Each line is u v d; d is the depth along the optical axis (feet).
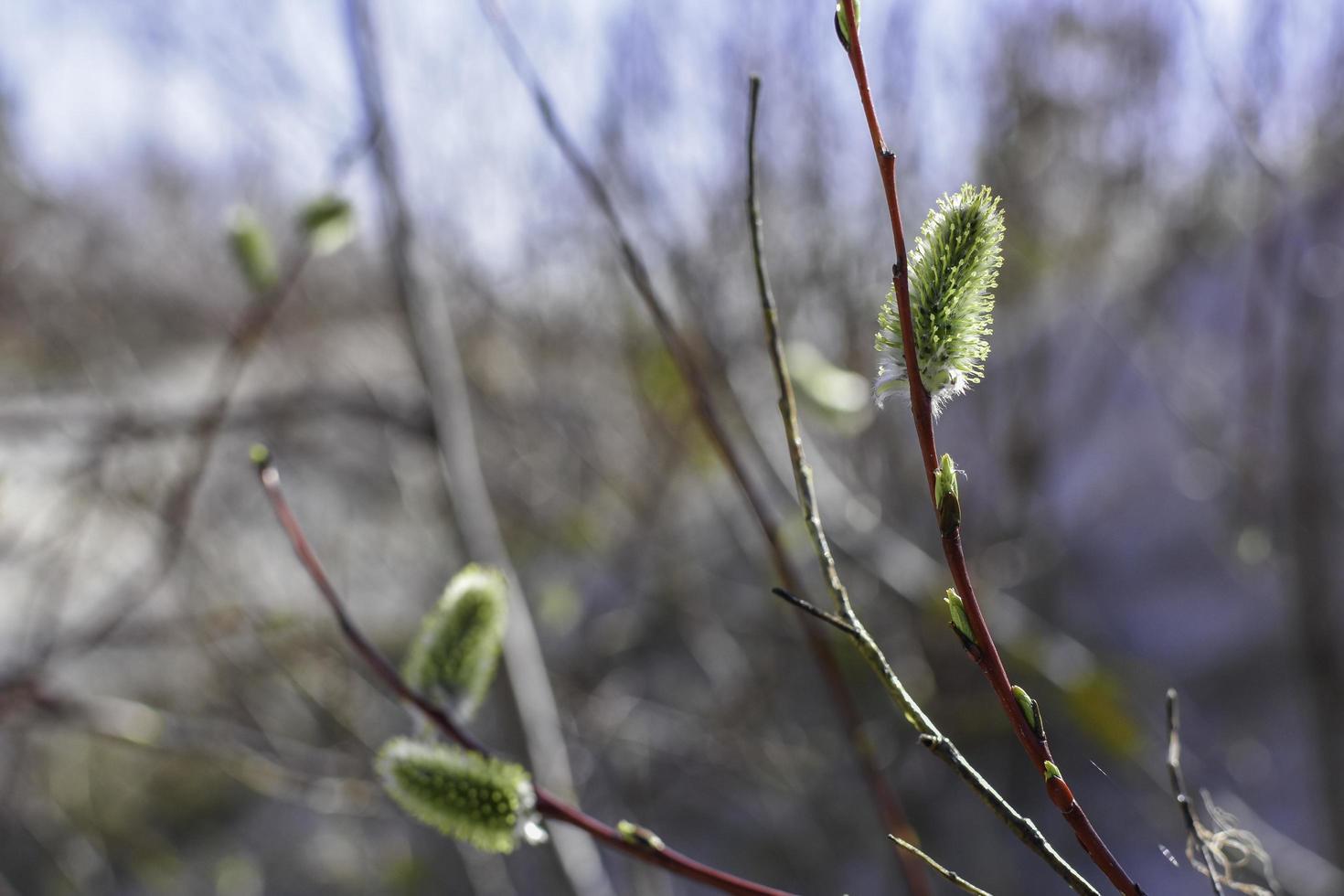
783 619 17.12
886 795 6.39
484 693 4.76
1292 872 14.67
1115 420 24.72
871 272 14.82
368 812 12.85
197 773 23.70
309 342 15.94
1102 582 24.63
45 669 10.91
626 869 15.28
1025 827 3.18
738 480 6.26
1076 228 15.98
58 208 17.10
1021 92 15.03
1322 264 12.58
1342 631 13.91
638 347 15.21
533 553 19.65
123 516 14.57
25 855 19.19
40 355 16.24
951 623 3.17
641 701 18.25
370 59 10.48
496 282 17.07
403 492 16.12
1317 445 13.43
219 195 16.78
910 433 16.93
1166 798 15.31
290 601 16.46
